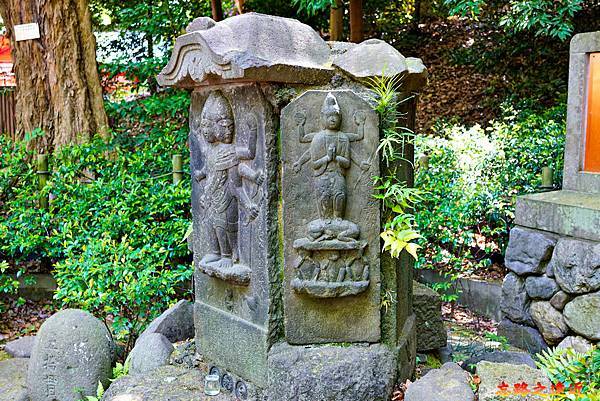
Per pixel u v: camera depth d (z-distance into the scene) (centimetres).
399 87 262
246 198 271
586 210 362
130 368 321
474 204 489
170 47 745
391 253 253
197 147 300
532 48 875
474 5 618
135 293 371
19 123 639
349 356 259
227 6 865
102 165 544
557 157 517
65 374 302
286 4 833
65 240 467
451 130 659
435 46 1036
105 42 832
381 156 257
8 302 512
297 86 256
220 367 293
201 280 309
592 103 393
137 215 495
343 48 274
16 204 506
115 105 666
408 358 291
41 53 623
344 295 258
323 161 251
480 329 454
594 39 384
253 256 270
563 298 378
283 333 269
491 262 517
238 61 236
